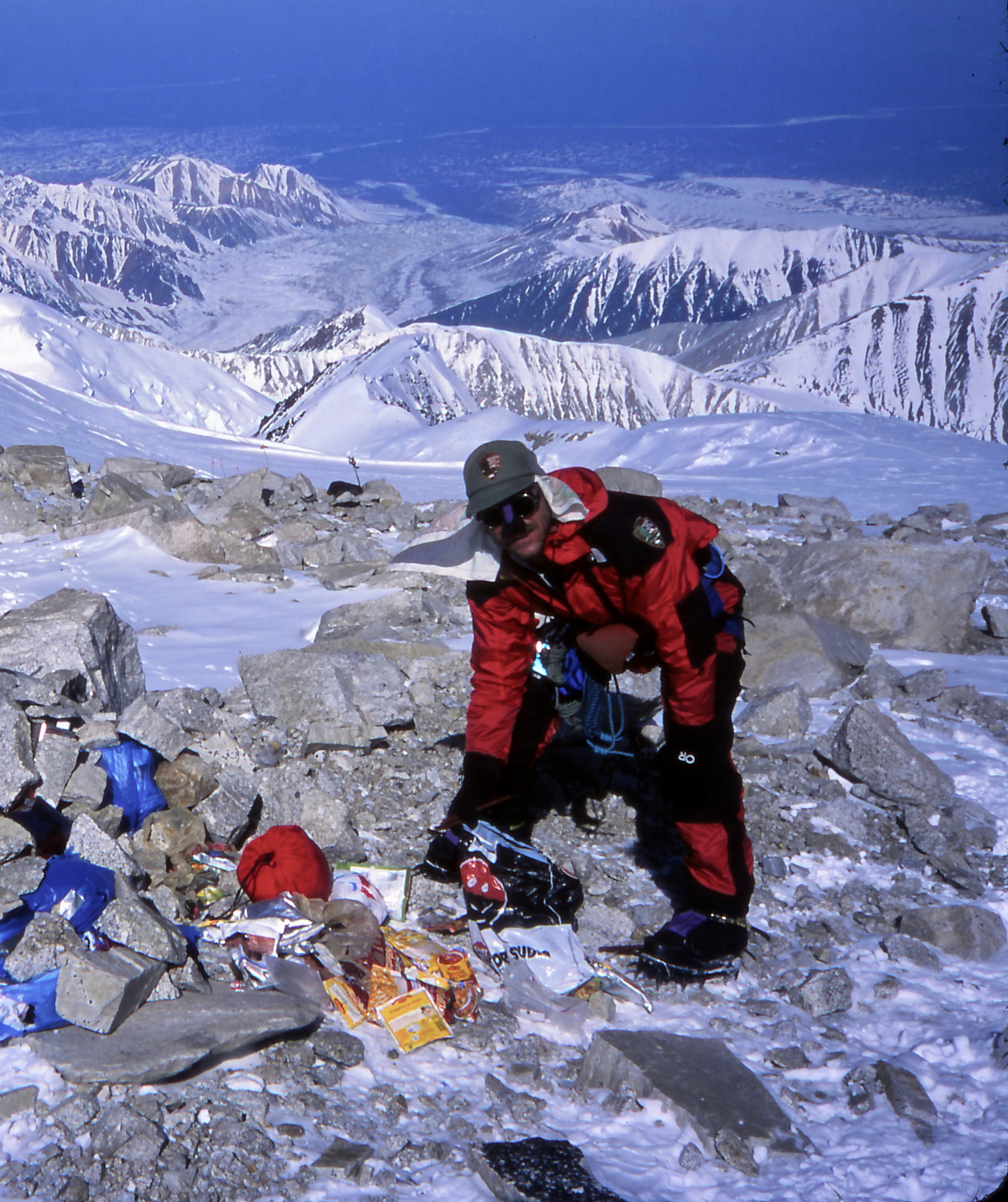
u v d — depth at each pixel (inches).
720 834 143.3
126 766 164.6
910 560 315.0
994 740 233.9
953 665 291.1
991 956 155.4
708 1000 140.7
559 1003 136.1
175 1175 98.7
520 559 136.6
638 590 132.2
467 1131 110.3
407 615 301.4
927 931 157.6
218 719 203.6
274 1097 112.1
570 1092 120.6
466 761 152.3
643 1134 113.8
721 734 140.6
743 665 145.6
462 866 148.8
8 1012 114.8
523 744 165.6
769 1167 109.3
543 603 142.7
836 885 173.3
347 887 147.6
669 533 131.6
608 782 197.3
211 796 165.6
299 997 129.3
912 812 191.6
